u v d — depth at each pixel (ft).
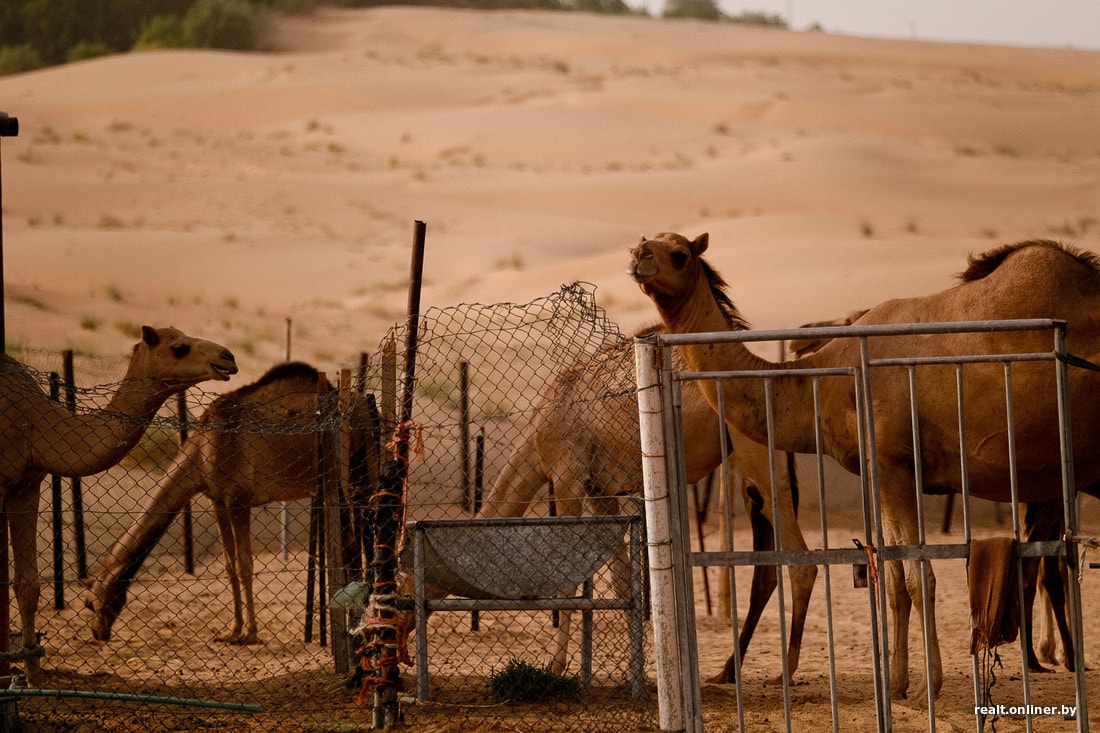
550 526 62.03
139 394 73.56
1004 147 572.10
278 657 83.66
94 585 87.71
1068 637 79.51
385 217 428.15
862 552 54.08
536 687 68.18
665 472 54.19
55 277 322.75
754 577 81.61
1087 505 158.20
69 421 69.72
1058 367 54.75
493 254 366.02
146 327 74.49
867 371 54.39
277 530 131.23
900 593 69.56
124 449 71.05
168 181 454.81
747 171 480.64
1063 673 79.25
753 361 70.08
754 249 348.38
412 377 62.44
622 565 70.13
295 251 369.30
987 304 67.72
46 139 524.11
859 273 305.94
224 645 89.45
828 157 490.90
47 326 236.63
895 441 67.67
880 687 53.57
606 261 333.01
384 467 62.03
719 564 53.88
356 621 72.02
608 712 62.49
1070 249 69.31
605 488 80.69
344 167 524.93
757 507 82.23
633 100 654.12
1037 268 67.67
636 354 54.65
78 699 68.80
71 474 69.92
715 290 73.10
